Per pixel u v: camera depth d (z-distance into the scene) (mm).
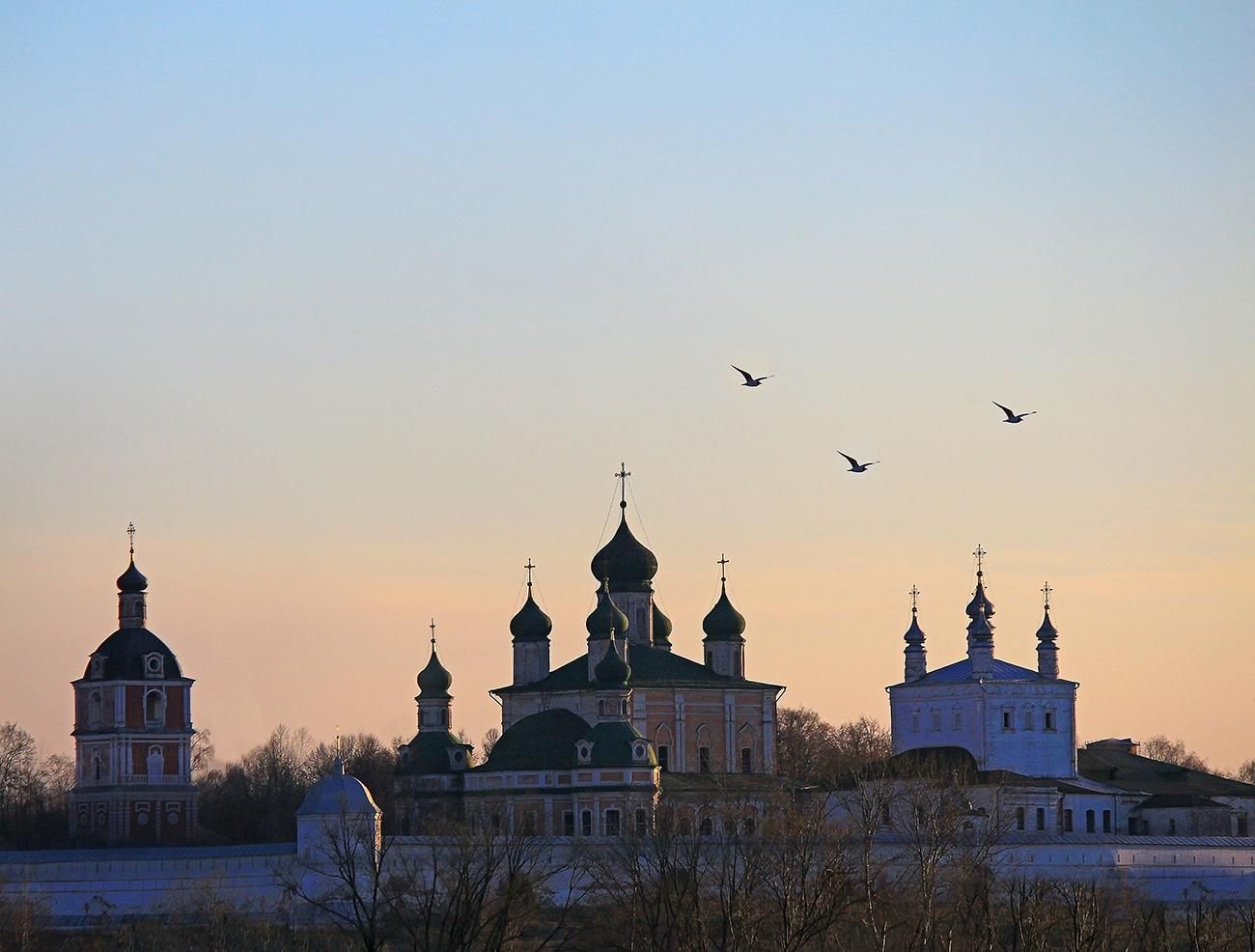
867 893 189625
